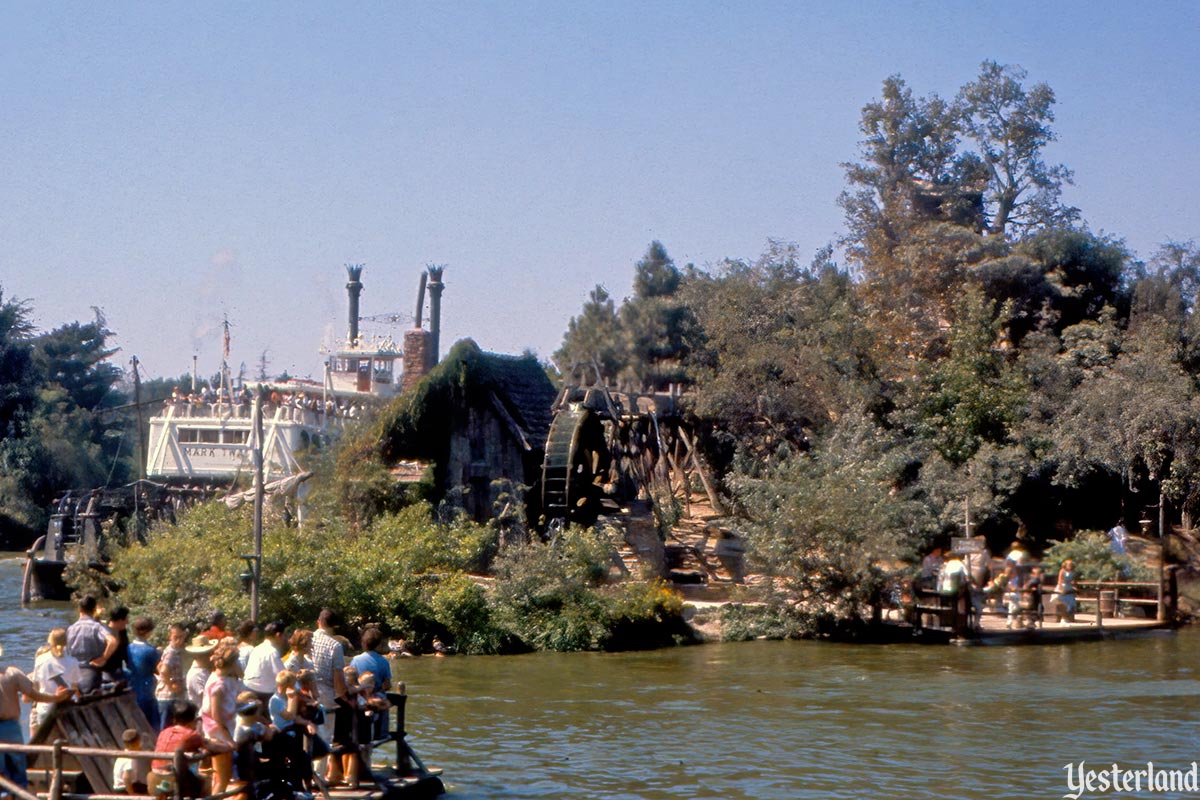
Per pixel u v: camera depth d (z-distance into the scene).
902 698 22.52
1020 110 55.97
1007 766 17.17
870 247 52.72
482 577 32.84
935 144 56.41
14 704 12.14
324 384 58.06
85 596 14.05
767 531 31.64
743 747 18.38
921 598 31.59
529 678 24.83
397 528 31.41
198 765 13.16
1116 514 41.88
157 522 39.91
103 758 12.51
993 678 24.86
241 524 31.44
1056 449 40.38
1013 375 42.91
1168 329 44.44
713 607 32.06
